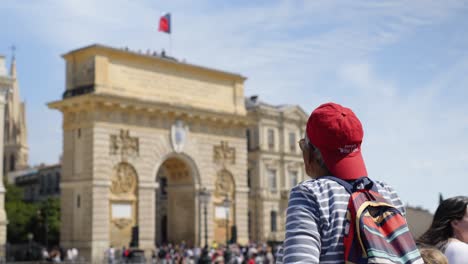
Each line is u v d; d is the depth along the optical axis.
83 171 59.34
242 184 71.44
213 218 67.88
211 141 68.94
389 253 4.18
